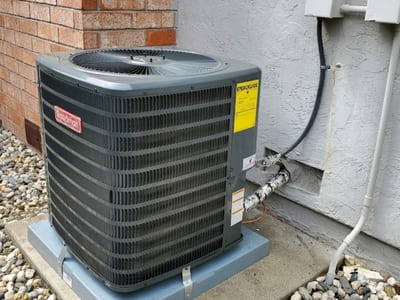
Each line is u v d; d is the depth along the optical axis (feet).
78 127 4.90
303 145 6.88
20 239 6.77
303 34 6.48
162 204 4.99
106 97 4.37
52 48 8.54
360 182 6.23
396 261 6.20
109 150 4.55
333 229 6.88
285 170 7.19
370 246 6.46
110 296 5.19
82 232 5.41
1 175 9.57
